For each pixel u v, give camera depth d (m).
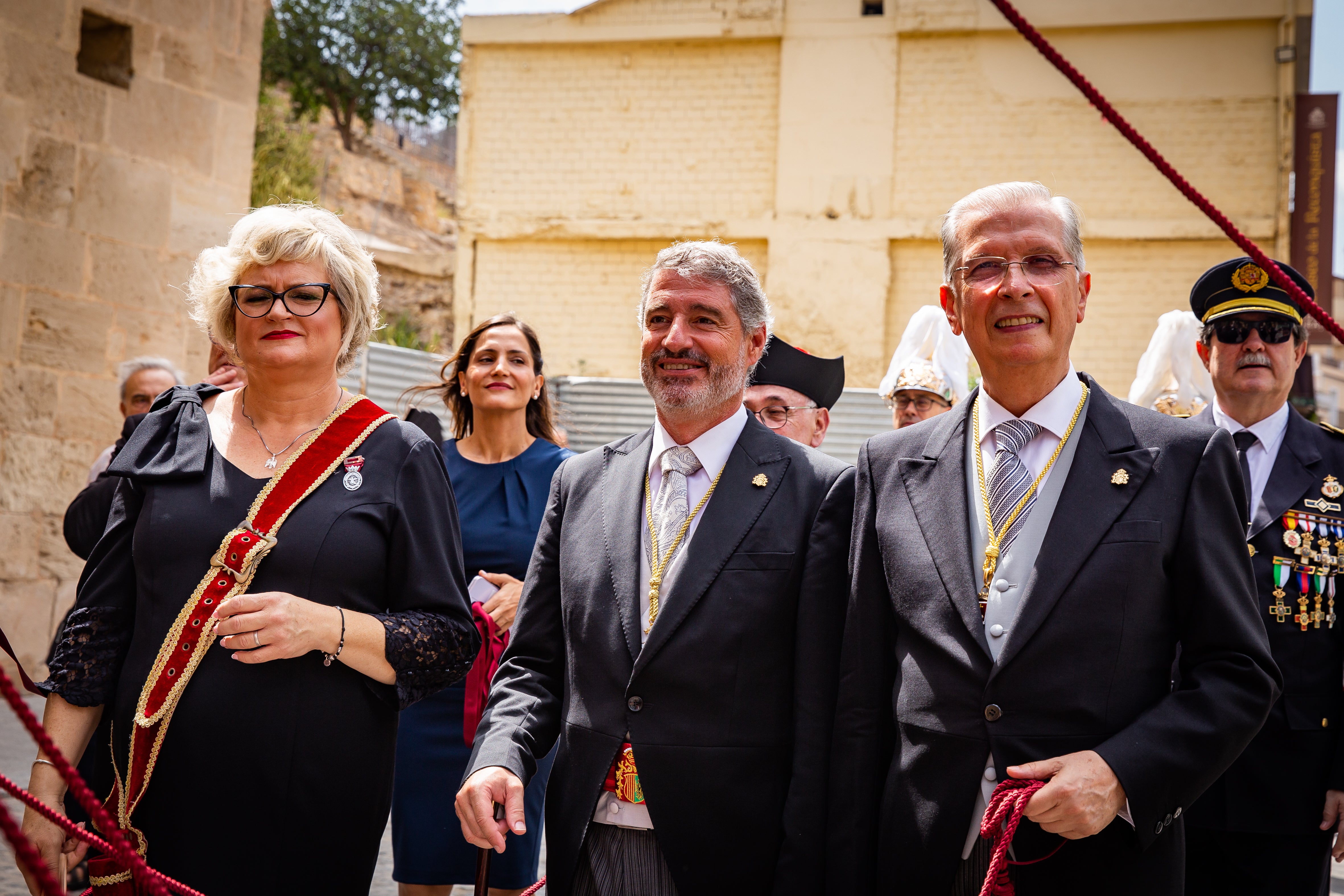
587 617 2.84
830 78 17.70
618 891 2.70
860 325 17.45
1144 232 16.97
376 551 2.77
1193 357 5.32
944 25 17.38
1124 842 2.37
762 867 2.67
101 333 8.80
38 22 8.33
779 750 2.73
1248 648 2.39
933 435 2.75
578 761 2.77
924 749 2.47
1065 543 2.45
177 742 2.59
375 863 2.78
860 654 2.65
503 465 4.40
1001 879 2.32
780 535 2.82
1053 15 17.17
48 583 8.56
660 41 18.20
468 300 18.62
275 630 2.51
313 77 24.17
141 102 8.98
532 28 18.41
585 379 10.26
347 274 2.89
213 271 2.91
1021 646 2.39
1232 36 16.94
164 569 2.67
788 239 17.69
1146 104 17.11
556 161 18.48
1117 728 2.36
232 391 2.97
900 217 17.50
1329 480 3.66
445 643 2.78
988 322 2.60
